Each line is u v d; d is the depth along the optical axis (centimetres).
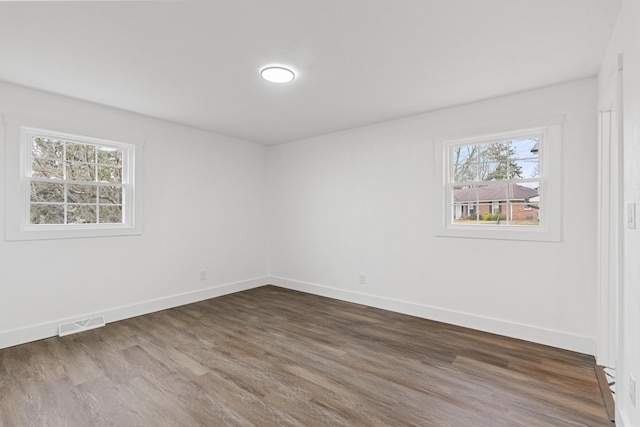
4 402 197
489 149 325
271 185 514
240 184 477
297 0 169
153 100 316
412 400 200
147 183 371
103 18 184
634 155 150
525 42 211
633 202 152
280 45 215
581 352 266
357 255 414
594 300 262
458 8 176
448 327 327
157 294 381
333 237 439
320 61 238
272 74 257
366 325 333
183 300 405
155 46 216
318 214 456
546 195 289
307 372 236
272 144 509
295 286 484
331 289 441
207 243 434
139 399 201
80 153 329
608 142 246
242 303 413
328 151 443
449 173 346
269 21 188
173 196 396
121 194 358
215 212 444
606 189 246
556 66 244
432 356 261
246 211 487
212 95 303
